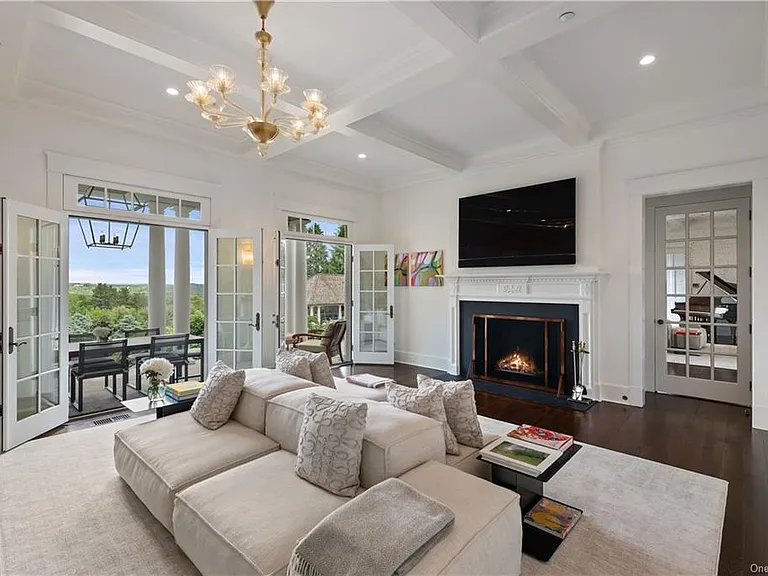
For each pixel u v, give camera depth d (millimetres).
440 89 3561
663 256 4703
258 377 2902
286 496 1738
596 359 4477
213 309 4762
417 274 6297
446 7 2268
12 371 3164
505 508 1612
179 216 4508
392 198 6684
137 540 1996
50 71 3205
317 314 8836
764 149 3572
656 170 4133
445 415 2275
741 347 4223
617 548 1955
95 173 3887
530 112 3641
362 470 1866
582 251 4566
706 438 3355
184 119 4152
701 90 3578
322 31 2686
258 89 3115
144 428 2568
